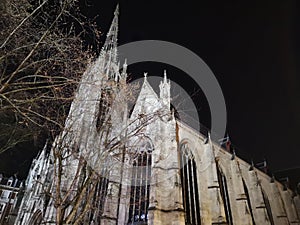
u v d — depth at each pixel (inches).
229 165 2031.3
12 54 500.7
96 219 1382.9
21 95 538.3
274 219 2268.7
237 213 1797.5
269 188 2437.3
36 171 2647.6
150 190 1330.0
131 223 1355.8
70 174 1214.3
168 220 1232.2
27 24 512.7
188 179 1590.8
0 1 487.2
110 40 2696.9
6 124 660.7
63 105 697.6
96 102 1408.7
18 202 2893.7
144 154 1563.7
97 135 1074.1
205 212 1514.5
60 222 559.8
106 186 1520.7
